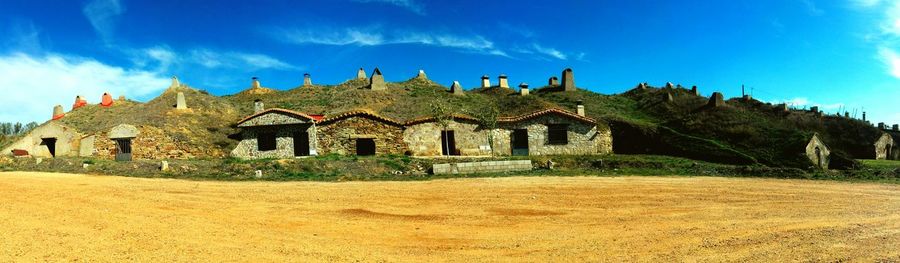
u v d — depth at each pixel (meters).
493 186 18.64
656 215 12.77
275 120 33.50
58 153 33.81
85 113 39.69
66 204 13.59
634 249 9.31
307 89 54.88
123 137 33.06
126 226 10.86
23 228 10.57
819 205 14.49
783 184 20.06
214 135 36.41
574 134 34.09
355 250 9.23
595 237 10.29
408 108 39.75
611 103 44.94
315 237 10.16
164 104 39.88
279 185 18.64
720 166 26.31
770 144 31.39
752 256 8.83
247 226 11.09
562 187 18.39
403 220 12.05
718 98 38.19
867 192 17.64
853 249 9.29
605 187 18.42
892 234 10.51
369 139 33.47
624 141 35.47
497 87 53.06
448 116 33.34
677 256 8.83
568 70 48.38
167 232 10.34
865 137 40.09
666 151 33.09
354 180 20.67
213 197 15.31
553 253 9.08
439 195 16.19
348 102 41.78
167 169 22.52
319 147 33.09
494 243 9.84
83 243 9.41
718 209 13.71
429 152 33.12
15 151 33.59
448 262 8.53
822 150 30.47
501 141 33.78
